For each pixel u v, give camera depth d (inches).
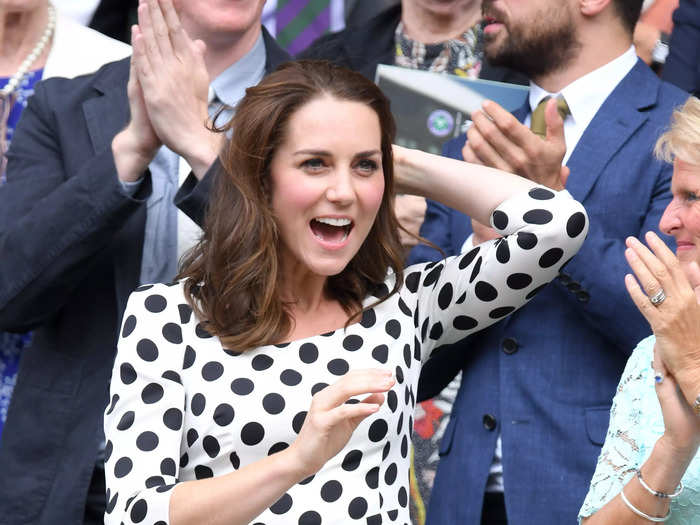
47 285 492.7
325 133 394.9
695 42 623.2
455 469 469.4
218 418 387.2
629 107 485.4
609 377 458.0
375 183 403.2
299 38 735.7
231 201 408.2
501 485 463.5
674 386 372.5
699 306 370.3
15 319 502.0
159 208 511.8
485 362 472.7
